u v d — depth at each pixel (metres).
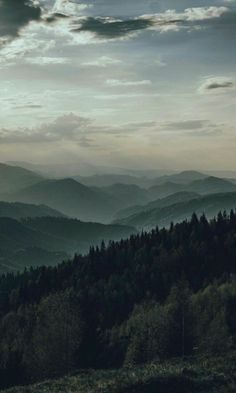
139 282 158.88
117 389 51.47
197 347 83.75
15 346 96.00
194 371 55.97
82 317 99.44
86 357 91.06
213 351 81.19
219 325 87.12
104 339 99.44
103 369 81.62
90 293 150.12
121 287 157.12
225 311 98.88
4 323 132.38
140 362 83.62
